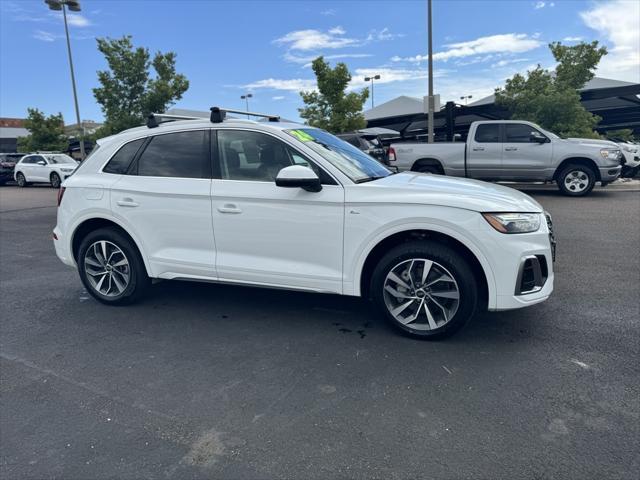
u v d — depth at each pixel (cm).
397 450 243
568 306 434
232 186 397
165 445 253
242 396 298
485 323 400
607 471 225
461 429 259
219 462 238
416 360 339
